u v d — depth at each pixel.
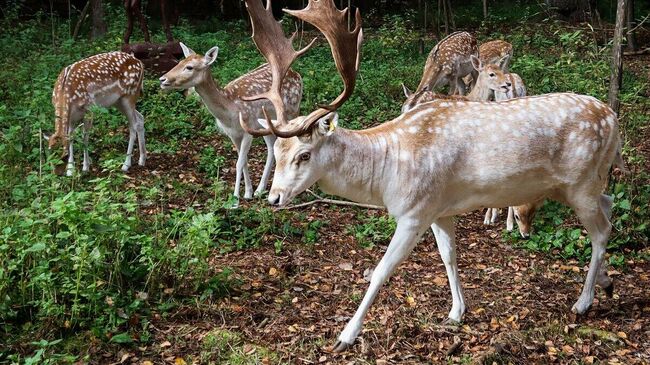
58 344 4.74
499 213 7.45
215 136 10.02
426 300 5.60
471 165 4.73
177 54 13.24
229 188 8.23
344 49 4.67
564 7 20.20
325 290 5.76
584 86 9.48
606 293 5.50
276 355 4.75
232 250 6.43
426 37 18.94
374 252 6.57
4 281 4.85
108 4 18.88
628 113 9.60
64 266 5.05
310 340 4.95
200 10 22.77
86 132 8.61
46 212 5.34
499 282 5.96
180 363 4.64
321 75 12.26
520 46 16.06
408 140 4.70
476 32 19.30
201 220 5.52
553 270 6.20
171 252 5.47
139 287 5.38
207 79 7.87
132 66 9.31
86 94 8.81
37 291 5.02
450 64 12.12
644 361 4.77
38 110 9.26
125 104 9.20
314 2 4.73
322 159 4.63
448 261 5.14
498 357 4.73
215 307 5.30
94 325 4.88
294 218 7.22
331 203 7.61
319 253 6.49
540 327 5.14
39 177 6.47
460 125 4.74
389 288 5.80
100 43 14.55
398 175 4.69
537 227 6.95
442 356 4.81
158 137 9.94
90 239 5.19
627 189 7.20
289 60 5.30
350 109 10.59
